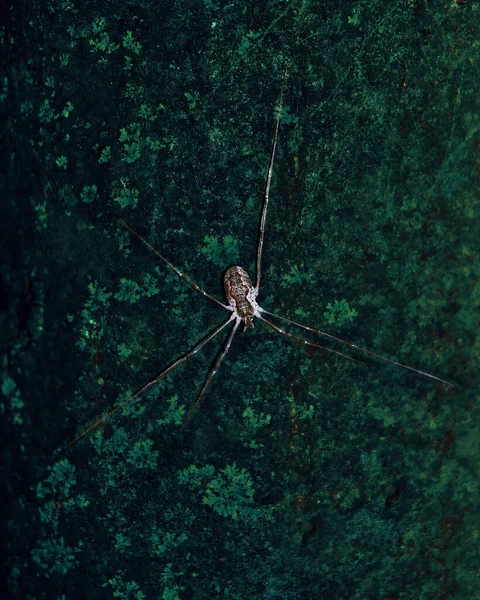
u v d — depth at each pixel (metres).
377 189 0.20
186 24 0.20
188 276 0.20
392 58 0.20
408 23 0.20
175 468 0.20
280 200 0.20
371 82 0.20
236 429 0.20
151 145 0.20
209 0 0.20
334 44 0.20
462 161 0.20
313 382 0.20
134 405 0.20
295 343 0.20
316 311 0.20
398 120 0.20
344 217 0.20
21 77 0.20
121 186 0.20
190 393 0.20
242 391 0.20
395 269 0.20
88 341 0.20
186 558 0.20
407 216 0.20
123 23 0.20
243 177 0.20
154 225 0.20
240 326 0.20
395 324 0.20
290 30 0.20
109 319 0.20
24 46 0.20
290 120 0.20
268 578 0.20
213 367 0.20
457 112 0.20
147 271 0.20
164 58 0.20
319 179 0.20
